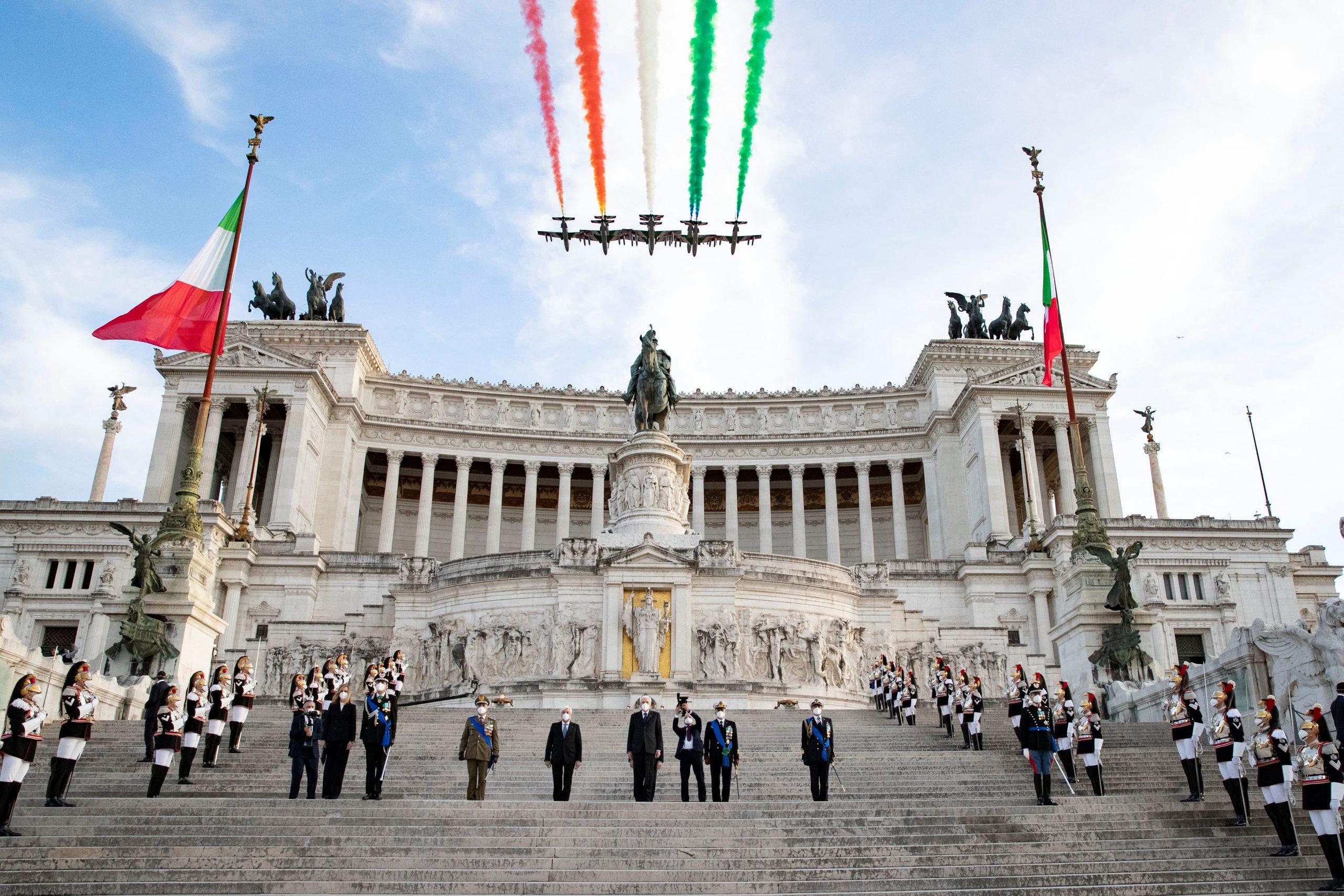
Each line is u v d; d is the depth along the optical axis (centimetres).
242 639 6094
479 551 9675
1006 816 1984
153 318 4128
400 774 2556
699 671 4694
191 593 3681
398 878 1622
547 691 4547
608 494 9600
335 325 8975
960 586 6650
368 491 9600
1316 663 2434
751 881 1642
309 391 8206
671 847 1777
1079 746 2327
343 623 5225
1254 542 6969
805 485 10038
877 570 5456
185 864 1655
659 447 5403
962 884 1645
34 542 6481
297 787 2162
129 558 6475
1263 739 1811
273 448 8688
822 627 5059
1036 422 8794
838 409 9594
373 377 9194
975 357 9312
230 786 2367
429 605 5159
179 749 2372
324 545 8331
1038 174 4866
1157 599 6650
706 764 2673
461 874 1630
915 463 9481
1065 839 1894
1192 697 2186
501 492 9150
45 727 2805
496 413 9419
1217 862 1738
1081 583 3888
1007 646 5388
